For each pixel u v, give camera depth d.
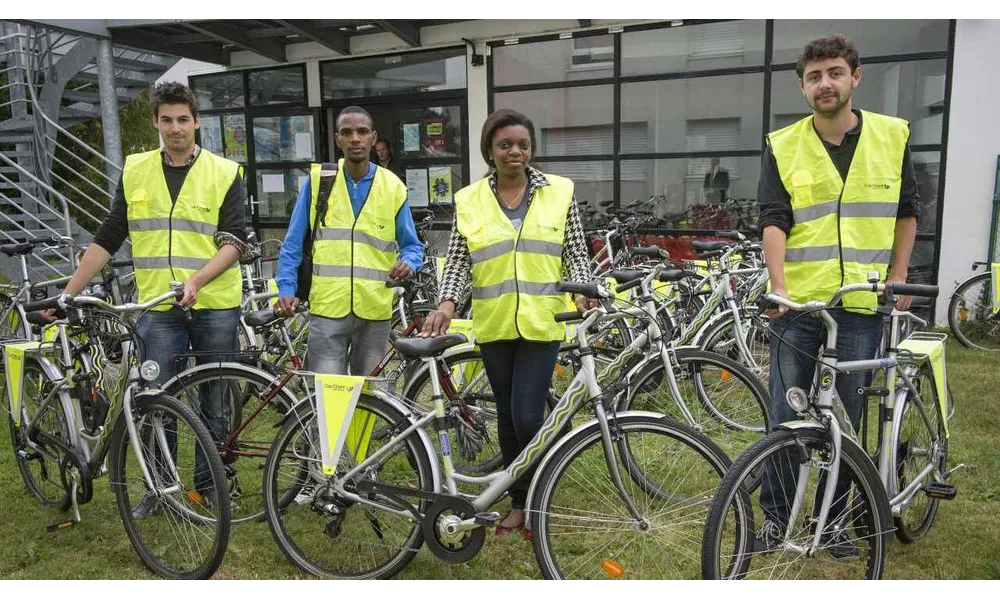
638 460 2.25
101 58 6.11
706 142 6.30
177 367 2.88
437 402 2.41
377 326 3.04
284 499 2.57
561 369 3.48
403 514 2.38
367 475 2.47
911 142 5.76
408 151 7.48
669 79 6.32
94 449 2.76
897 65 5.70
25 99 7.62
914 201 2.38
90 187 10.55
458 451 3.01
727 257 4.13
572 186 2.57
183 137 2.79
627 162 6.59
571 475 2.34
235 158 8.27
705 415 3.20
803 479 2.09
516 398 2.51
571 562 2.46
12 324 4.25
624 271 3.39
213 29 6.73
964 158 5.61
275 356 3.73
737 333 3.72
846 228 2.30
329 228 2.90
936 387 2.57
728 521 2.09
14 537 2.85
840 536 2.22
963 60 5.50
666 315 3.61
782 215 2.36
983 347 5.40
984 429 3.76
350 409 2.40
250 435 2.94
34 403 2.98
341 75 7.62
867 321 2.33
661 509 2.27
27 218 7.02
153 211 2.83
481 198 2.53
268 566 2.60
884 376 2.41
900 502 2.38
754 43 6.02
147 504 2.55
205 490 2.57
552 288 2.47
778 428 2.08
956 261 5.75
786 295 2.28
